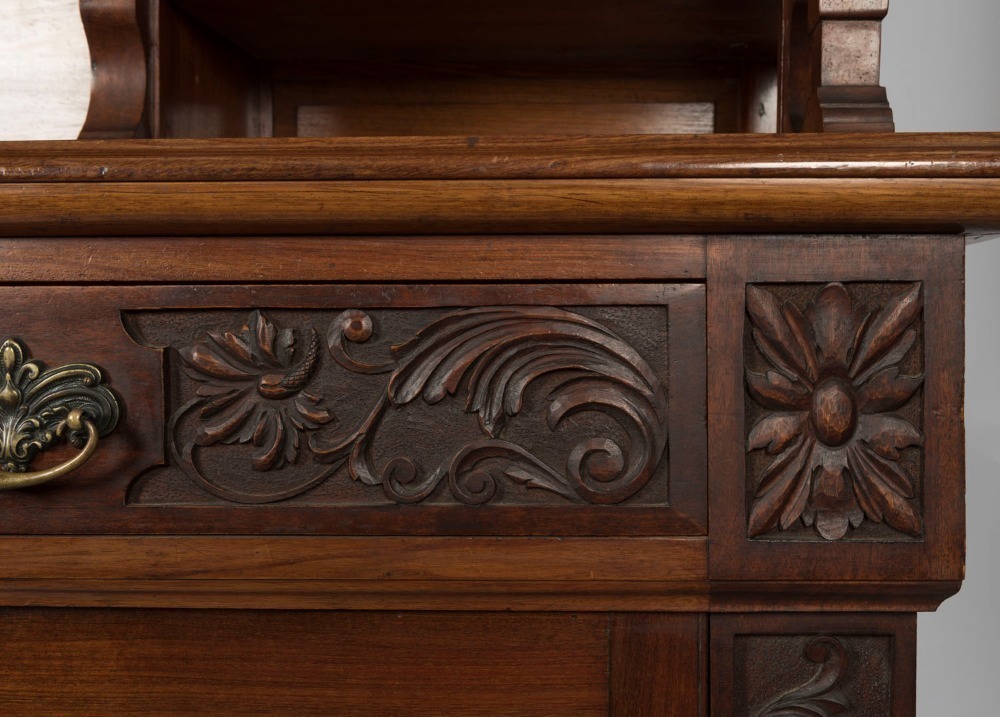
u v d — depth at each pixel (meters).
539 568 0.45
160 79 0.59
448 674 0.46
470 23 0.71
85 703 0.47
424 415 0.46
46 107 0.75
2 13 0.75
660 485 0.45
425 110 0.83
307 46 0.77
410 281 0.45
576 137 0.42
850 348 0.44
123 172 0.42
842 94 0.50
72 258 0.46
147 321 0.46
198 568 0.46
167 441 0.46
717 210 0.42
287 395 0.46
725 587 0.44
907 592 0.44
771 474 0.44
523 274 0.45
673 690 0.45
